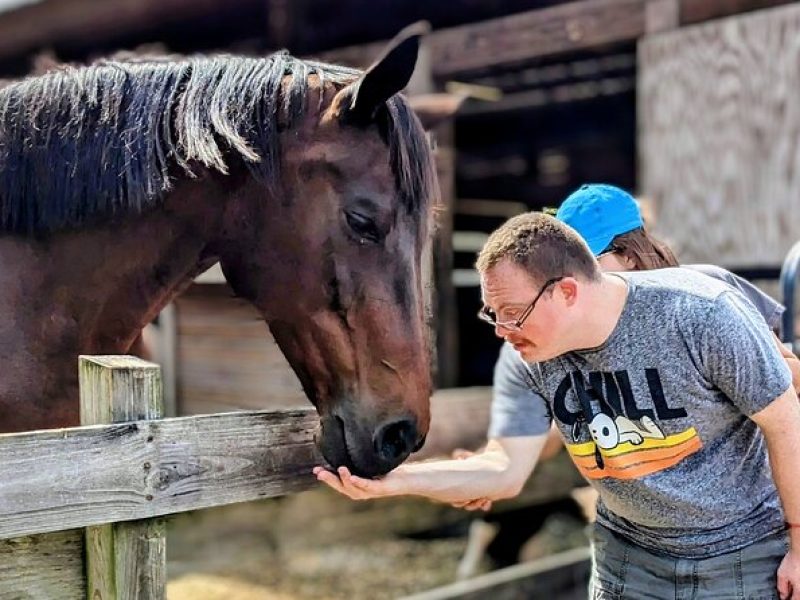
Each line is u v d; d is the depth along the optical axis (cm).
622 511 143
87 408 123
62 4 521
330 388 149
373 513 440
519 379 167
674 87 355
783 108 325
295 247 149
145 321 168
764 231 334
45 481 110
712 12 348
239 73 156
